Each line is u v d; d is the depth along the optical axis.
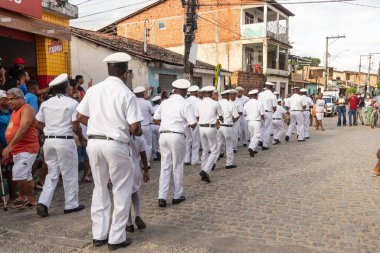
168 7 31.23
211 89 7.13
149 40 32.12
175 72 18.08
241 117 11.66
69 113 5.02
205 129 7.00
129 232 4.30
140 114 3.81
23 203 5.30
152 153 9.66
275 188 6.33
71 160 5.09
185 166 8.73
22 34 9.06
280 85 32.09
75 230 4.41
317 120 17.22
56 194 6.23
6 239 4.14
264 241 4.00
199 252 3.73
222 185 6.63
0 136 5.45
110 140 3.71
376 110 18.16
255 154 10.13
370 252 3.72
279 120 11.99
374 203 5.42
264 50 28.41
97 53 14.42
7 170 5.55
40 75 9.62
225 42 29.75
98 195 3.92
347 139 13.38
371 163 8.58
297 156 9.66
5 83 7.50
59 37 9.39
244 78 24.83
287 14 32.50
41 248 3.88
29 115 5.03
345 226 4.46
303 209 5.14
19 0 7.86
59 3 9.80
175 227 4.47
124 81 3.99
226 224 4.55
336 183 6.66
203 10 30.50
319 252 3.71
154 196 5.96
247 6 28.67
